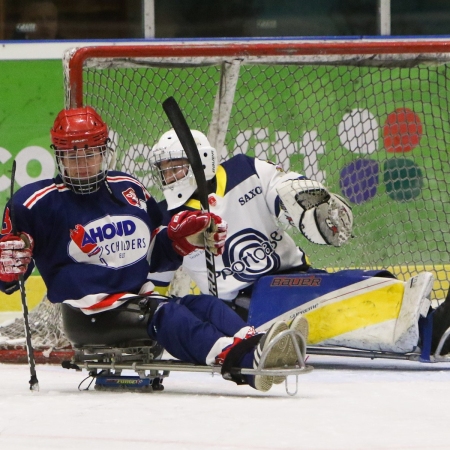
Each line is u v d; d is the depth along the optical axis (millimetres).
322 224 15375
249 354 11875
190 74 22656
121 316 12695
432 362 15867
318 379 14734
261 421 10031
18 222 12641
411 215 23469
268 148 23703
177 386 13641
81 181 12688
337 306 15992
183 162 15320
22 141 25516
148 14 26672
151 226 13500
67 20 26641
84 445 8719
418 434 9328
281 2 26844
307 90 23812
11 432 9398
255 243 16391
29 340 12867
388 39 25812
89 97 19625
